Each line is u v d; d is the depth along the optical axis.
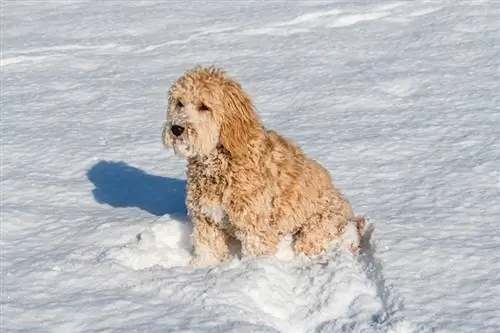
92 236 9.50
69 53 20.34
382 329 7.04
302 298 7.98
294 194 8.85
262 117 14.41
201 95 8.30
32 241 9.48
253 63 18.44
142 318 7.33
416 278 8.02
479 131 12.91
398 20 21.61
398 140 12.72
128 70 18.55
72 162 12.51
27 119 14.92
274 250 8.83
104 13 25.28
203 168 8.54
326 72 17.20
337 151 12.35
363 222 9.29
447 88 15.48
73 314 7.46
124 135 13.83
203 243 8.88
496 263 8.30
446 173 11.25
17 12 26.00
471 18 20.95
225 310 7.42
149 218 10.05
